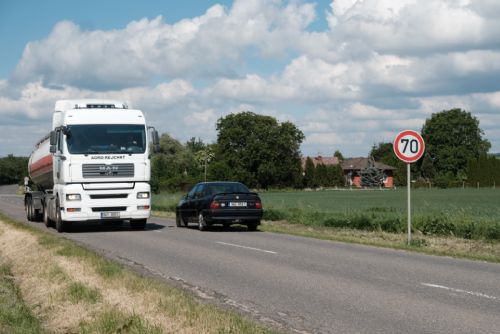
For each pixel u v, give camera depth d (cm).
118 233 2133
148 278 1003
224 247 1611
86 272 1052
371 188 13962
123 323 676
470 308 801
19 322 714
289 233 2102
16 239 1803
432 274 1111
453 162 12000
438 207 3559
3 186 16550
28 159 3080
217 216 2177
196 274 1120
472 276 1085
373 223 2239
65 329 702
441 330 681
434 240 1811
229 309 807
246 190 2305
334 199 5666
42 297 894
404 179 13312
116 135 2155
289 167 11794
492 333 663
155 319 695
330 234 2105
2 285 991
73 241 1775
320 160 17912
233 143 11531
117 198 2148
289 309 806
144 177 2178
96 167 2120
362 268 1194
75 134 2120
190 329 648
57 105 2362
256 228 2314
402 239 1880
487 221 1925
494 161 10850
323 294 912
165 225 2631
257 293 925
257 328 652
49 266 1152
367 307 814
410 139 1698
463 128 12038
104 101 2367
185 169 11950
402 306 818
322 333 676
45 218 2553
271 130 11475
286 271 1155
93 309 768
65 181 2103
